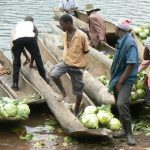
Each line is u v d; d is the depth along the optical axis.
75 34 9.29
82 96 9.73
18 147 8.63
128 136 8.63
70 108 10.05
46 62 13.48
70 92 11.14
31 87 11.16
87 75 11.05
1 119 9.09
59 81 9.90
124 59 8.45
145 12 22.12
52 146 8.66
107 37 16.50
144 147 8.50
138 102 9.93
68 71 9.54
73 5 19.48
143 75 10.18
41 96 10.33
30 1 25.33
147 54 9.30
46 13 21.81
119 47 8.51
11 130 9.44
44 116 10.20
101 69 12.55
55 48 14.09
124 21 8.50
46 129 9.48
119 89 8.55
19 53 11.23
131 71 8.38
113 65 8.73
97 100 10.20
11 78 12.54
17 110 9.20
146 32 16.00
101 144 8.66
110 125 8.81
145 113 10.22
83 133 8.49
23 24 11.28
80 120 8.95
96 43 14.94
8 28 18.73
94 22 14.80
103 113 8.80
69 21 9.20
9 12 21.97
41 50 14.27
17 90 11.45
